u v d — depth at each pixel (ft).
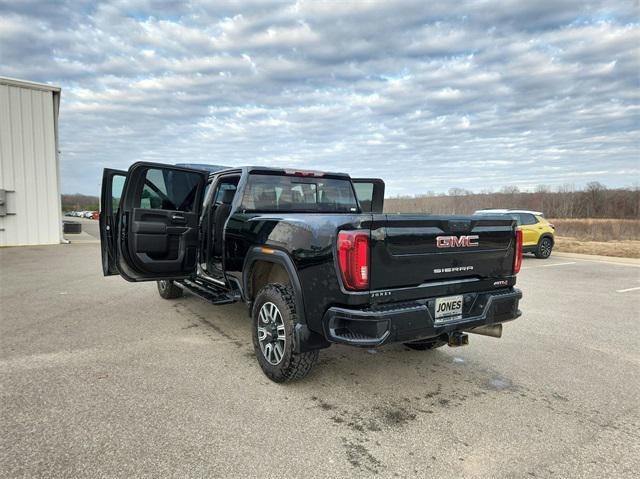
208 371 12.73
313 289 10.64
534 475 8.02
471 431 9.60
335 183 18.24
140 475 7.67
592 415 10.50
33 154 46.55
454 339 11.15
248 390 11.48
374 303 9.84
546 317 20.58
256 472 7.88
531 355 14.94
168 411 10.14
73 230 73.00
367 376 12.69
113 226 16.67
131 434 9.05
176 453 8.40
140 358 13.71
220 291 16.48
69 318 18.54
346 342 9.73
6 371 12.39
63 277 29.22
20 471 7.68
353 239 9.60
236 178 16.92
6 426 9.25
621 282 31.17
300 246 11.04
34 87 45.75
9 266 33.91
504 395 11.57
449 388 11.96
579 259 46.60
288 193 16.62
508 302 12.05
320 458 8.39
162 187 16.07
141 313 19.62
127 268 15.80
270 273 13.67
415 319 10.09
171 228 16.19
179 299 22.67
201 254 17.19
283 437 9.14
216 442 8.86
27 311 19.70
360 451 8.69
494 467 8.25
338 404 10.80
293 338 11.12
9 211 45.62
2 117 44.45
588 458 8.63
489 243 11.86
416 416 10.27
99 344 15.06
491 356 14.76
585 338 17.08
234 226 14.51
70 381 11.73
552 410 10.73
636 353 15.29
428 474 7.98
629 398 11.51
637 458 8.64
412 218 10.27
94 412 9.98
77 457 8.16
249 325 17.79
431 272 10.75
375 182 21.33
